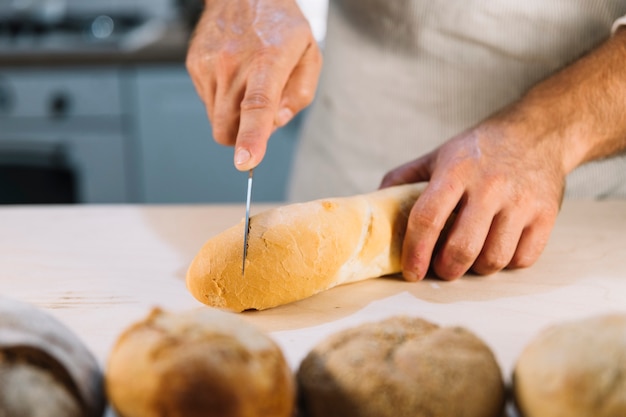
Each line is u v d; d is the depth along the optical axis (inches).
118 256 27.2
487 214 24.4
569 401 15.7
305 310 23.2
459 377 16.5
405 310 23.3
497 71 33.8
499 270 25.4
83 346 17.1
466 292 24.3
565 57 32.9
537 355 16.5
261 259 22.5
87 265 26.5
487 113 34.7
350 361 16.9
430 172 27.1
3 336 15.7
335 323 22.6
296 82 27.6
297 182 41.1
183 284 25.2
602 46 29.7
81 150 61.7
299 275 22.9
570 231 28.6
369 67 35.9
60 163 62.1
